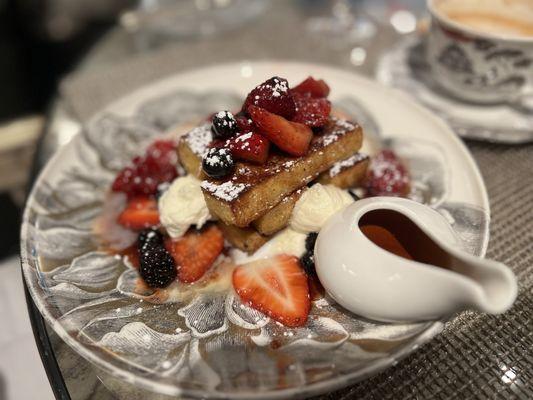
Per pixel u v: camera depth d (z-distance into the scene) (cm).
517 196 26
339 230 19
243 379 17
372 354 17
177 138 29
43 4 63
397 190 25
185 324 20
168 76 36
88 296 21
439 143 26
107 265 23
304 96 24
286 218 23
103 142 29
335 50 38
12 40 63
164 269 21
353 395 18
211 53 39
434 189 24
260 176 21
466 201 23
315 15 43
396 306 17
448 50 29
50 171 26
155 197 26
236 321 20
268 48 39
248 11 44
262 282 21
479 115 30
